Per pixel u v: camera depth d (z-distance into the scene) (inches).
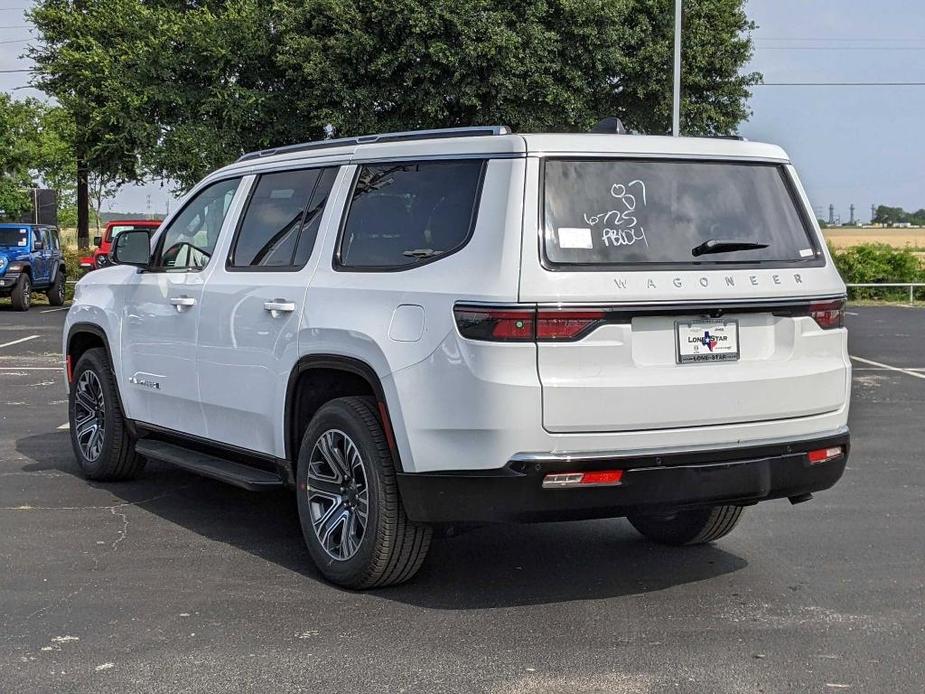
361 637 177.9
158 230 274.2
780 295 192.1
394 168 204.5
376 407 199.8
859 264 1355.8
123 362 279.4
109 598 198.2
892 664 166.6
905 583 209.9
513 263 176.1
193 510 267.9
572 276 176.9
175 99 1154.7
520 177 181.0
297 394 215.8
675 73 986.1
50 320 926.4
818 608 194.1
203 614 189.5
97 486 294.2
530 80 1119.6
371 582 199.6
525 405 173.5
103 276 296.4
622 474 178.2
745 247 191.9
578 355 175.9
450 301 180.5
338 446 204.4
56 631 180.4
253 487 223.1
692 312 184.4
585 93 1161.4
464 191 189.3
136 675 161.5
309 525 209.3
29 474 309.3
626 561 225.3
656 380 179.9
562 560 225.9
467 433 177.5
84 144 1218.6
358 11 1117.1
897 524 257.3
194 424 252.2
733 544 239.3
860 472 319.9
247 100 1151.0
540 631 181.2
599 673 162.4
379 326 192.4
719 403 185.3
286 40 1121.4
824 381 197.9
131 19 1184.2
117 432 287.7
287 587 205.6
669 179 191.6
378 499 193.0
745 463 187.6
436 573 215.9
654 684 158.1
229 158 1156.5
